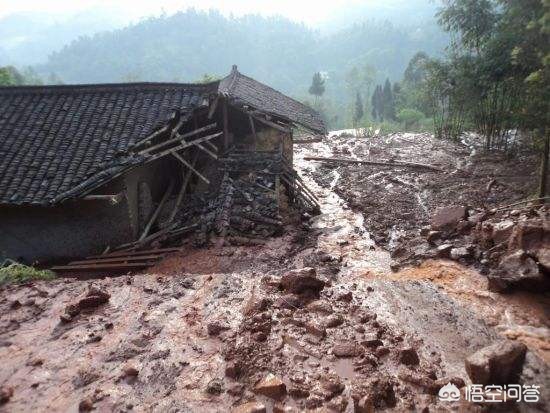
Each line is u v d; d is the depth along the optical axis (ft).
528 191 39.19
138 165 31.99
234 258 29.45
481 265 23.62
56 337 16.72
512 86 47.03
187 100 37.29
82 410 12.70
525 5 30.40
